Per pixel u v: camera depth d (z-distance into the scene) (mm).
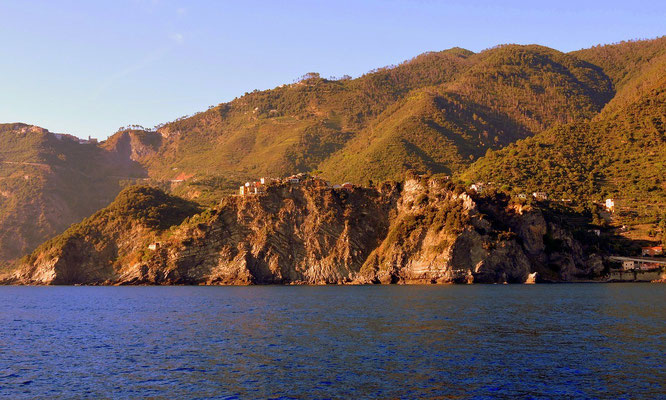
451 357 77875
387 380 67000
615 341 87938
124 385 66688
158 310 139500
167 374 70875
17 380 69375
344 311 129125
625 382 65625
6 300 180125
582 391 62656
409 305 139750
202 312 132625
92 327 111000
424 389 63625
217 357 79625
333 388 64188
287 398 61125
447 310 127812
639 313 119625
